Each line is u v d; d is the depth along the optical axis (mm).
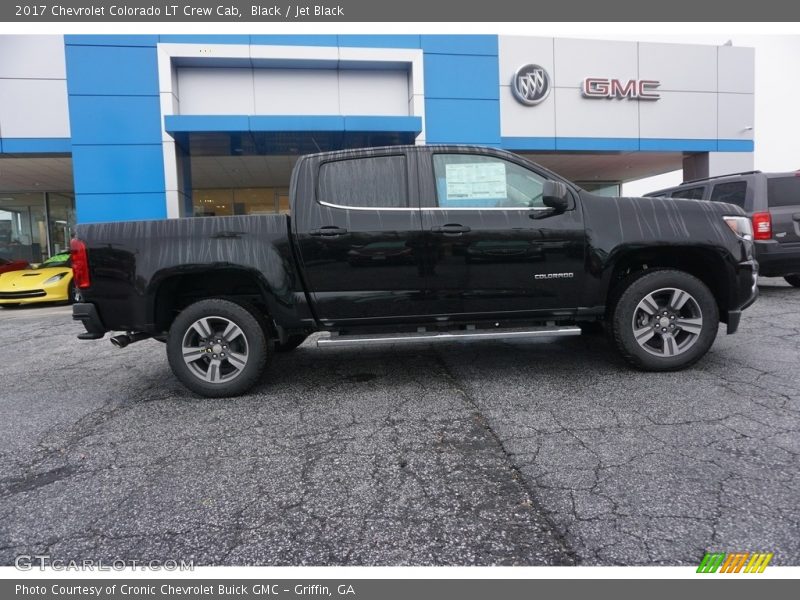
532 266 3955
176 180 11523
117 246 3852
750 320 5941
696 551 1997
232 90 11953
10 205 18609
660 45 14219
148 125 11383
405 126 11578
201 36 11562
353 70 12352
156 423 3537
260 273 3846
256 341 3953
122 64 11266
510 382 4121
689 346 4051
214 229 3891
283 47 11688
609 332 4188
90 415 3764
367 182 3992
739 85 14852
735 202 7434
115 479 2729
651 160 16375
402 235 3887
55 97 11883
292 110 12180
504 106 13430
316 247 3869
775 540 2035
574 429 3139
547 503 2352
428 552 2061
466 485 2541
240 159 13602
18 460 3008
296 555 2068
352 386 4207
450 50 12555
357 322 4000
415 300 3971
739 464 2625
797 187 7062
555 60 13648
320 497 2482
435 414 3492
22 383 4750
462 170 4023
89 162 11266
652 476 2541
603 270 3961
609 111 14094
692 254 4141
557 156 15406
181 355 3941
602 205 4012
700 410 3346
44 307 10547
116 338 3939
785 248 6945
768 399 3496
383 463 2809
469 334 3943
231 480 2678
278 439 3188
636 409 3408
